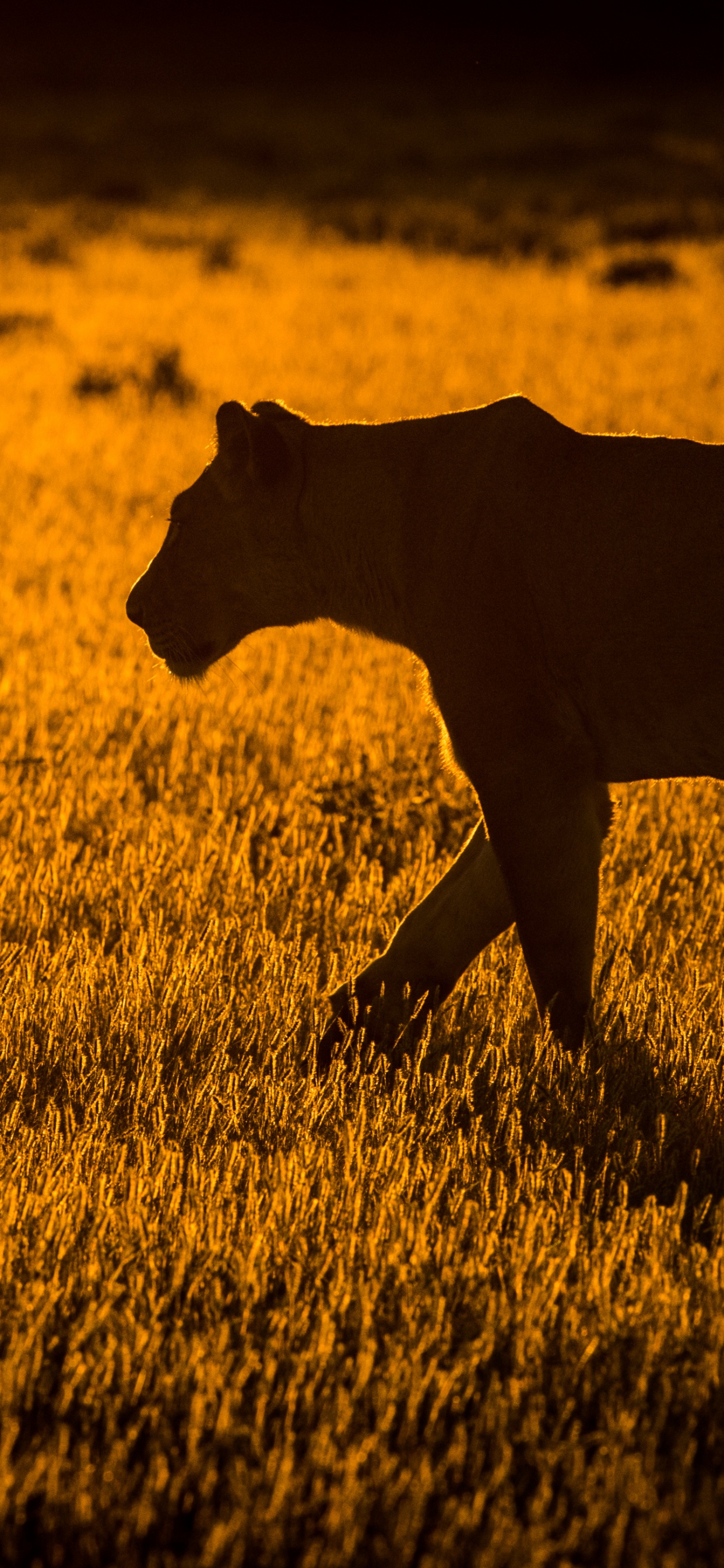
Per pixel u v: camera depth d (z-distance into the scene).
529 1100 15.82
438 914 17.80
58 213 125.31
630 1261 12.36
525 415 16.39
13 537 44.81
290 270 103.31
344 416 60.25
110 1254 12.60
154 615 18.34
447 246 113.50
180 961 18.50
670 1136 15.22
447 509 16.45
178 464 54.72
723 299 89.25
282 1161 13.76
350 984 17.78
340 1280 11.96
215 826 23.95
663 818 24.64
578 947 16.53
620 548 15.35
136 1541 9.75
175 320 83.94
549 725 16.06
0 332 79.12
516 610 15.88
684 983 18.77
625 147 154.25
